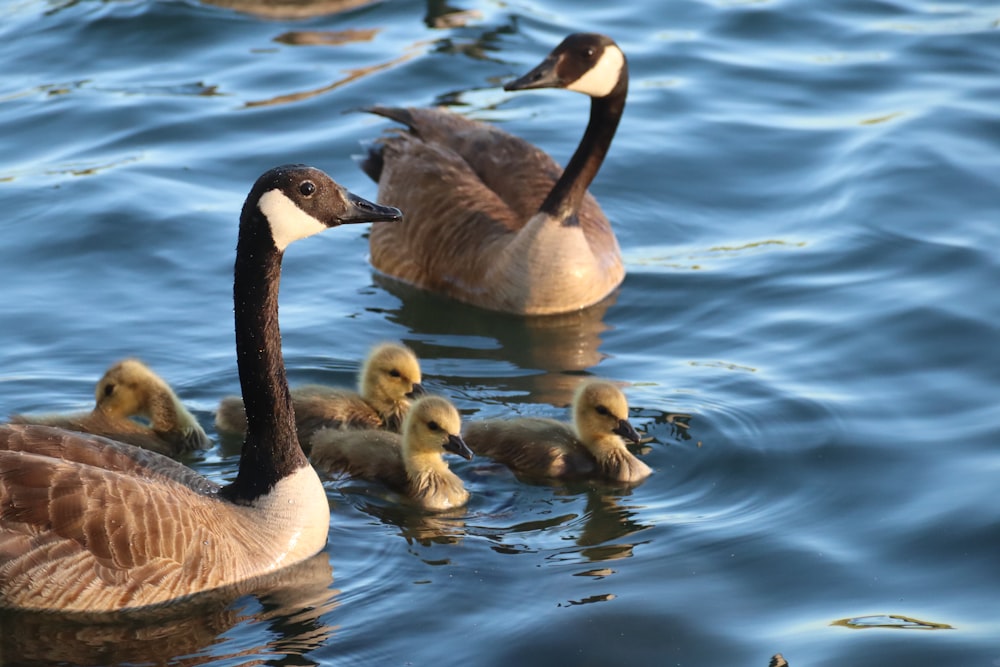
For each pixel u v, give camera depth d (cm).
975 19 2473
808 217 1931
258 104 2170
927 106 2183
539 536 1245
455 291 1784
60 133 2078
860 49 2381
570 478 1353
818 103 2216
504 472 1366
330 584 1160
